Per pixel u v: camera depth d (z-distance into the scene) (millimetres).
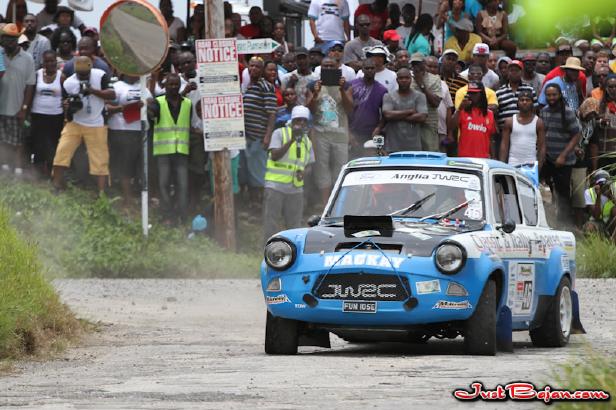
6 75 58125
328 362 23141
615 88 58500
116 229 54719
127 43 54156
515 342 31234
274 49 58031
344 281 24844
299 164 54719
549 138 58031
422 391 17797
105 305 40125
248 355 25688
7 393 18734
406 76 56062
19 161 58594
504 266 26219
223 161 57625
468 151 56719
